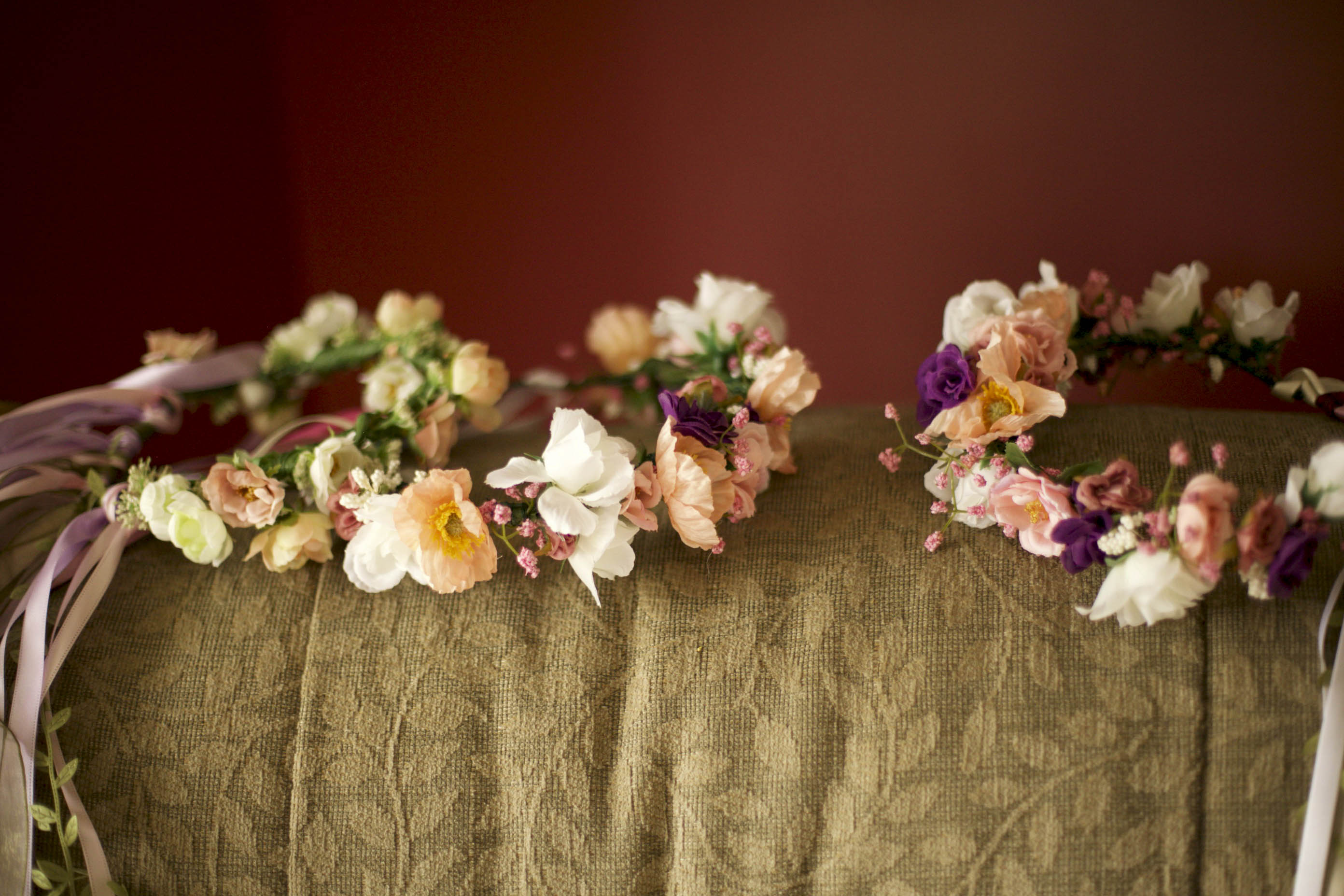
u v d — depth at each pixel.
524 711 0.63
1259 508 0.56
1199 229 0.87
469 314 1.04
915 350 0.95
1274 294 0.86
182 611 0.66
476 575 0.61
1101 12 0.87
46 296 0.88
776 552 0.64
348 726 0.63
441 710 0.63
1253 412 0.68
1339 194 0.84
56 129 0.88
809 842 0.61
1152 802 0.59
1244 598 0.60
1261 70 0.84
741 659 0.62
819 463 0.68
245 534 0.69
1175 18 0.85
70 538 0.66
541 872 0.61
